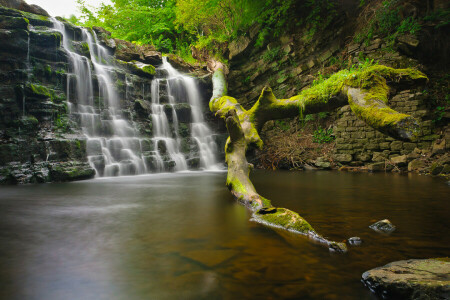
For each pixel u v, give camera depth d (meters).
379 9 10.90
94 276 1.71
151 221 3.08
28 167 7.30
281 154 12.23
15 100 7.78
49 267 1.85
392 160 9.55
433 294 1.31
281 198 4.38
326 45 12.68
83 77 9.55
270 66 13.98
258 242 2.31
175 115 12.48
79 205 4.08
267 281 1.61
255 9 13.82
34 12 9.58
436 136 9.04
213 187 6.18
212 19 15.41
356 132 10.67
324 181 6.83
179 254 2.06
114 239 2.45
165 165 10.66
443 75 9.60
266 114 5.51
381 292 1.44
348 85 3.98
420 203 3.87
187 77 13.53
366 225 2.75
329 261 1.88
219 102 8.19
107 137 9.59
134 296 1.47
